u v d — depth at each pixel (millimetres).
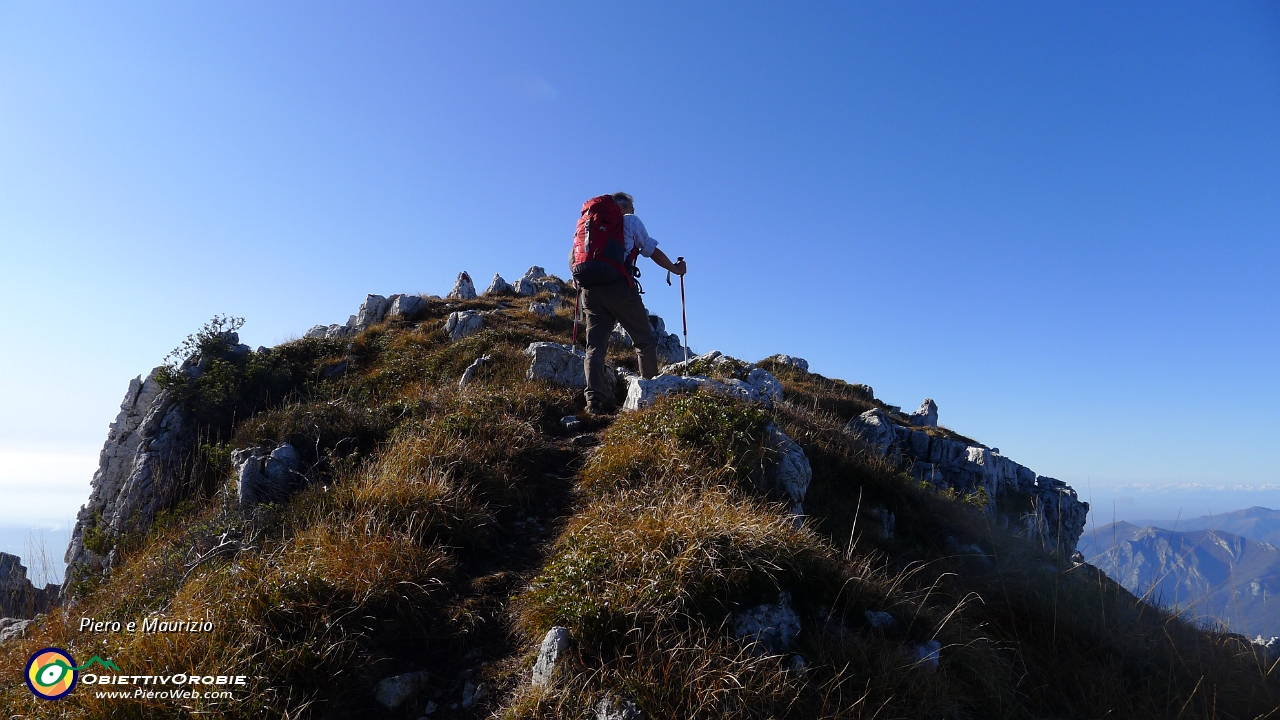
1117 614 6383
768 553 4949
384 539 5453
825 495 7566
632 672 3967
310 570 4840
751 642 4355
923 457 15562
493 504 6703
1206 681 5570
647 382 8820
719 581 4637
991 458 15484
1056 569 7551
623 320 9109
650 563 4762
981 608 6215
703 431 7188
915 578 6484
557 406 9469
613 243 8633
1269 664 5941
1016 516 14734
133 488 9859
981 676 4879
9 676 4488
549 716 3844
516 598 5176
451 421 8031
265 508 6660
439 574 5352
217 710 3699
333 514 6055
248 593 4594
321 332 18797
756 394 9086
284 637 4336
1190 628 6441
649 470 6805
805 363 20531
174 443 10555
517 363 11477
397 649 4625
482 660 4586
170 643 4172
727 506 5699
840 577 5129
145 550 7379
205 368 12141
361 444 8586
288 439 8484
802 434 8273
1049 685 5379
